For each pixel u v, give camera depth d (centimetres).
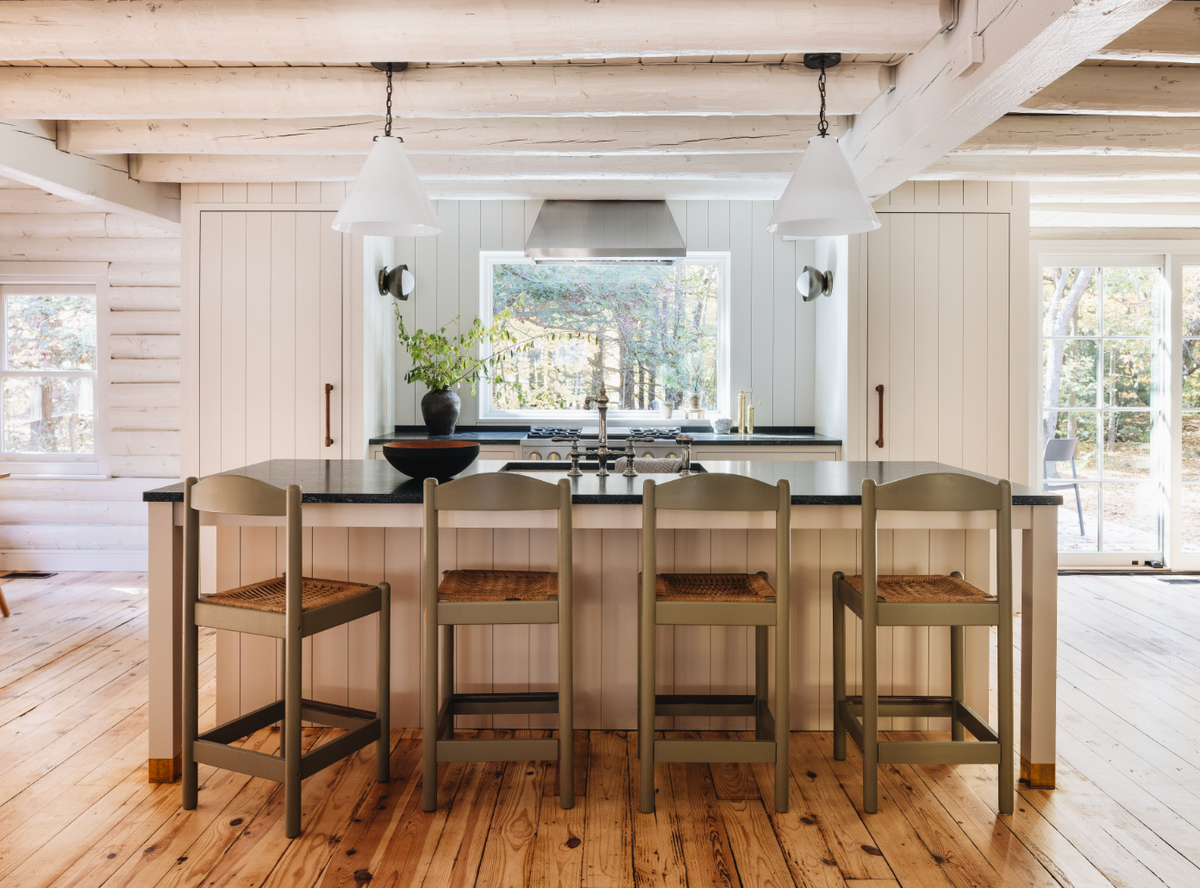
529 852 217
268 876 206
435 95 325
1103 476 552
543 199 501
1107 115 364
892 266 460
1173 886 203
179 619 260
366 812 238
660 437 486
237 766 231
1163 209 496
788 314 545
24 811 238
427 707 237
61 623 434
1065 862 213
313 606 232
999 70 236
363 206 269
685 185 476
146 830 228
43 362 562
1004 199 457
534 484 234
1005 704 236
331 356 468
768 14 256
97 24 258
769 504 235
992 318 460
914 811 240
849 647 297
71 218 539
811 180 267
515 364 564
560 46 260
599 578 293
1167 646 398
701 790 254
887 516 253
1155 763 273
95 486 555
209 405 468
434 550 235
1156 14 260
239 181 452
